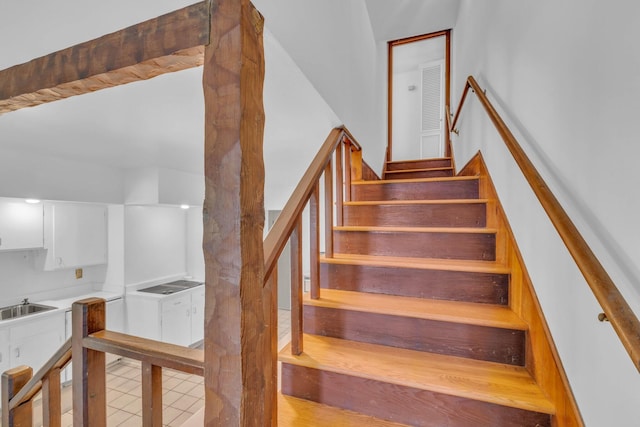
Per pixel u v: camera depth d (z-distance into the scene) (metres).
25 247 3.13
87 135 2.25
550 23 1.08
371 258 1.93
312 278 1.65
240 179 0.63
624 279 0.70
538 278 1.19
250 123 0.65
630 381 0.68
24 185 2.81
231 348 0.64
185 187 3.83
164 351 0.89
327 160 1.72
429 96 5.06
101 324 1.06
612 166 0.74
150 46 0.70
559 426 0.99
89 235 3.73
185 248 5.04
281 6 1.23
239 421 0.64
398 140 5.24
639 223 0.65
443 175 3.65
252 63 0.66
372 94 3.24
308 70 1.48
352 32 2.35
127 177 3.71
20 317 2.91
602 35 0.78
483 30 2.11
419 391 1.20
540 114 1.17
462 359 1.35
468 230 1.82
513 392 1.11
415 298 1.66
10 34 1.03
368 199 2.69
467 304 1.55
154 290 4.17
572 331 0.93
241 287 0.63
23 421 1.31
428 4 3.12
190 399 3.03
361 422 1.23
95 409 1.03
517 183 1.45
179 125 2.03
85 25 1.01
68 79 0.80
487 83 1.99
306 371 1.36
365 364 1.32
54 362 1.12
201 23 0.66
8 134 2.22
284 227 1.18
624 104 0.69
